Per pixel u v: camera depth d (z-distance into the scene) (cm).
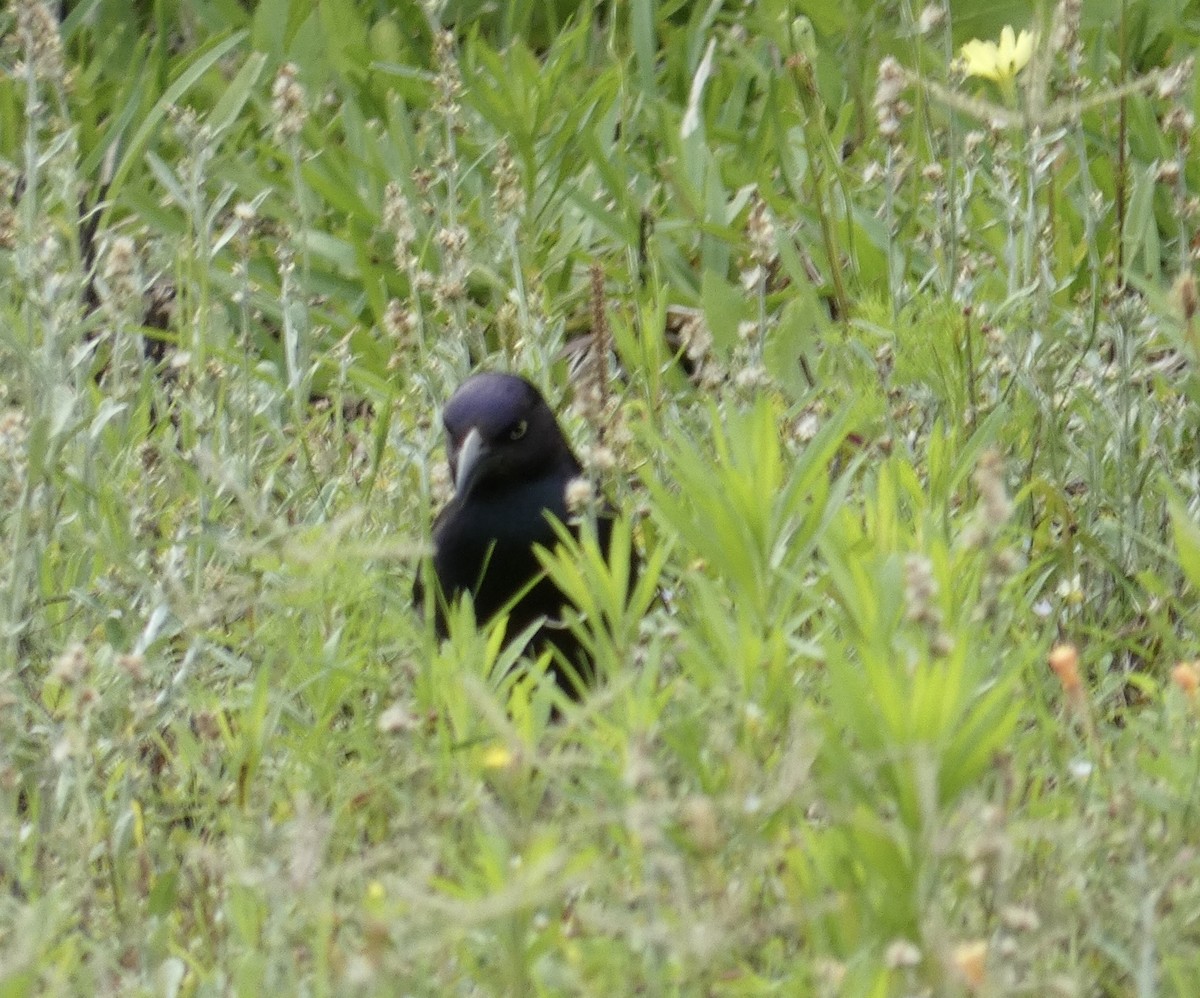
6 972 617
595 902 723
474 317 1382
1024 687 853
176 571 905
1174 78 1129
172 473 1086
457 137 1480
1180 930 692
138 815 802
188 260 1246
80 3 1591
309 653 884
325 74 1580
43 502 930
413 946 621
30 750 866
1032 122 987
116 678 868
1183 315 871
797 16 1568
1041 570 1045
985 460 694
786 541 900
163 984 689
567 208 1474
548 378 1183
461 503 1045
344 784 802
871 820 648
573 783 793
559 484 1044
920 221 1359
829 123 1527
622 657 814
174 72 1576
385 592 980
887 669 674
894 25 1550
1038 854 722
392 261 1445
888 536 846
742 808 659
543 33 1656
